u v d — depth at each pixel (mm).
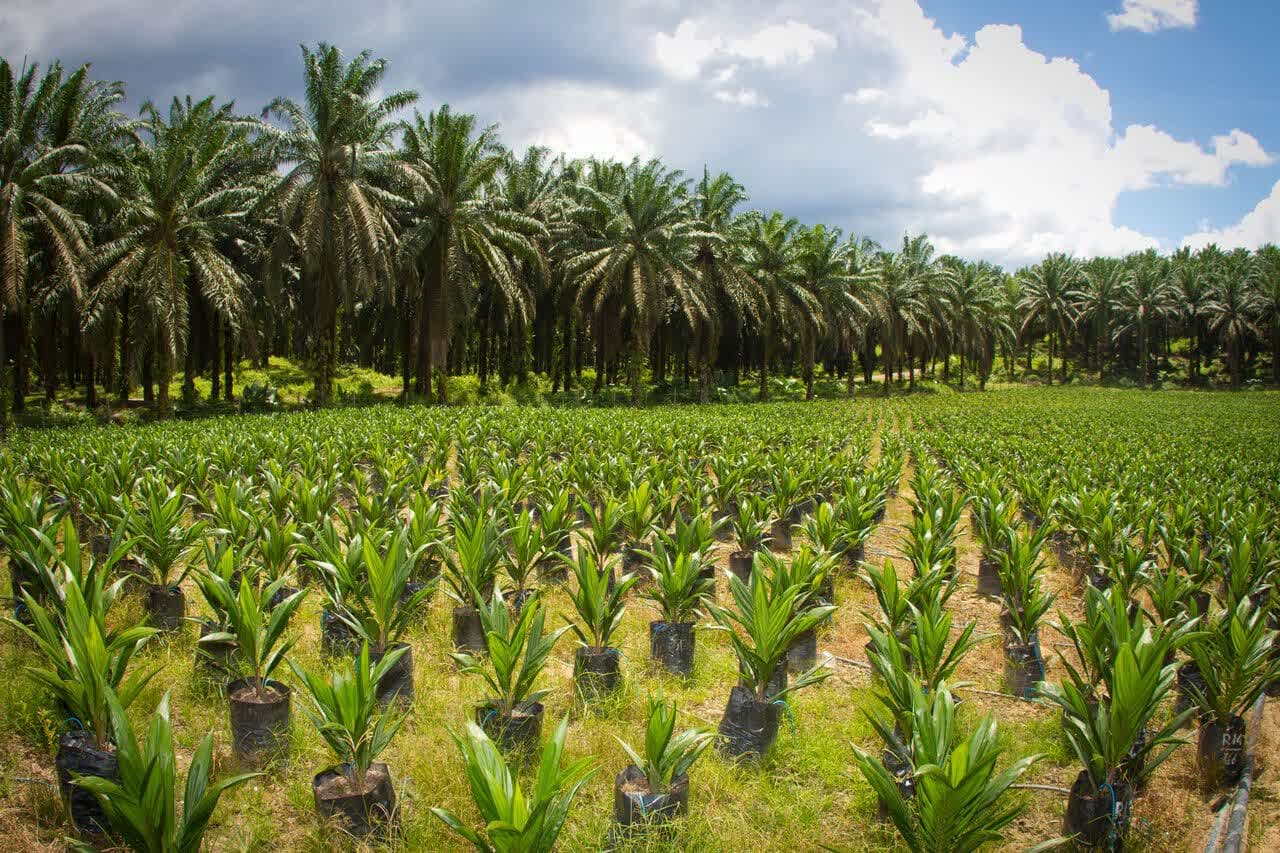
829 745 4918
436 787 4176
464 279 29125
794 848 3945
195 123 23188
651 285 32625
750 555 8070
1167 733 4152
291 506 7363
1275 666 4676
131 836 2846
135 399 33031
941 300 53500
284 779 4305
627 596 7012
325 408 27469
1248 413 36406
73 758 3795
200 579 5109
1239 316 65375
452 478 13469
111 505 7598
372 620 5184
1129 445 19109
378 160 26359
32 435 15648
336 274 26844
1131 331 79438
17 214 20500
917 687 3631
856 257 48781
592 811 4078
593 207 35781
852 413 30406
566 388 43219
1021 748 4934
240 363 38688
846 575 8359
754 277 38781
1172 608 5801
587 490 10062
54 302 25047
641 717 5184
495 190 35938
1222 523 8453
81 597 3994
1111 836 3854
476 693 5289
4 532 6578
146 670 5395
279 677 5398
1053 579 9047
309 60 24641
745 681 4965
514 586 7496
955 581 5805
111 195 22016
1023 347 90875
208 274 24516
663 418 21266
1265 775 4762
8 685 4887
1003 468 13352
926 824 3141
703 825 3916
